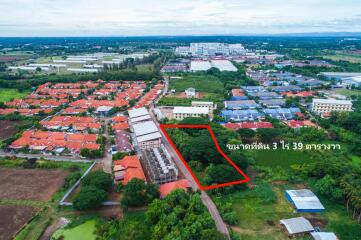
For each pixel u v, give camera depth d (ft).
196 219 273.95
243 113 643.86
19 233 285.23
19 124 589.73
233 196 349.00
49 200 338.13
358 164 429.38
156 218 288.10
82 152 446.19
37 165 413.39
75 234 287.69
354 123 565.94
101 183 342.44
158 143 483.92
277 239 281.33
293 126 578.25
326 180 349.41
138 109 647.15
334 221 307.17
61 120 599.98
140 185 326.85
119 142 483.10
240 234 286.87
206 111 628.28
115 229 278.46
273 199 342.64
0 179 381.60
